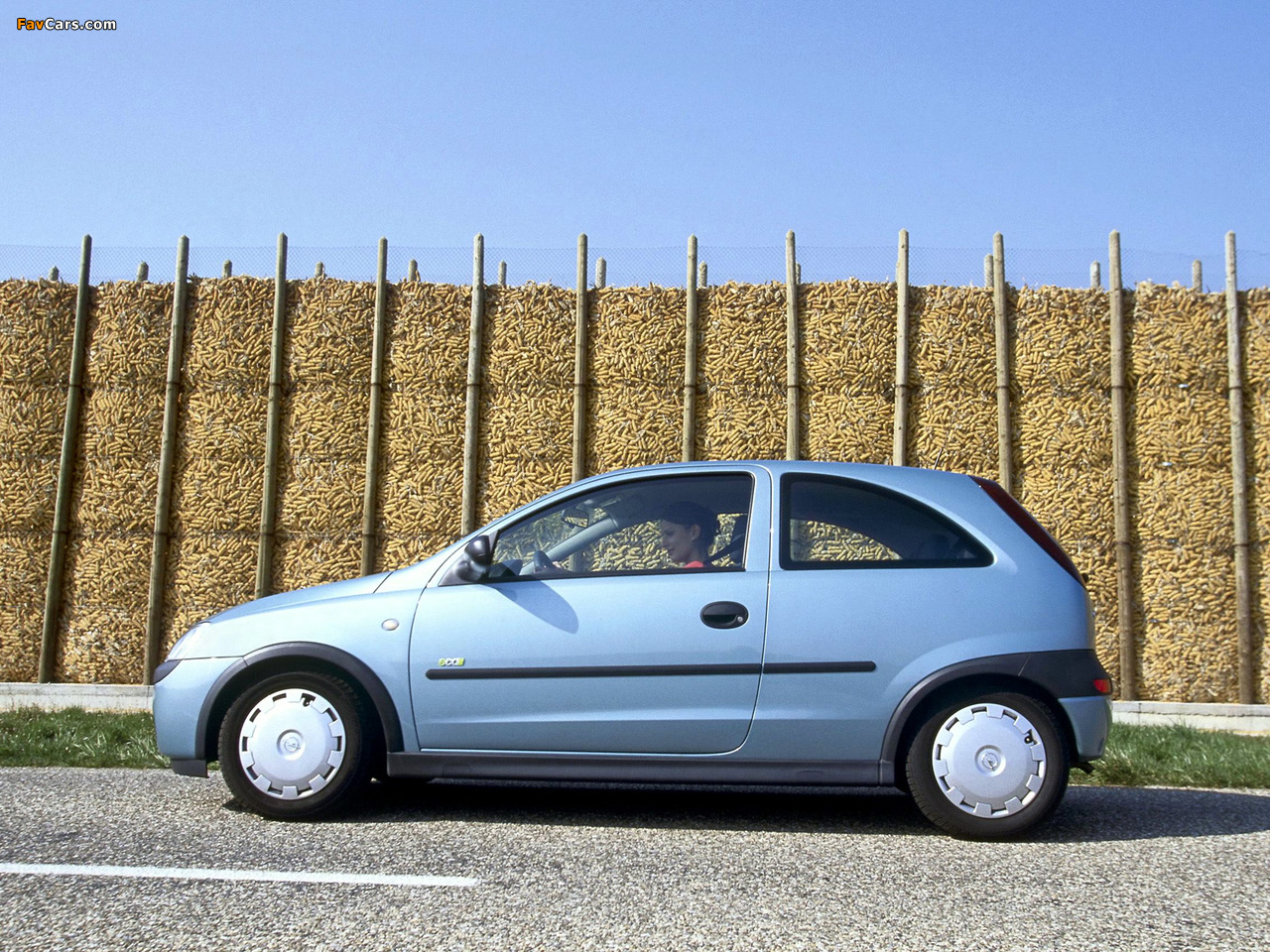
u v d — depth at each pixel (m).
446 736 5.33
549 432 11.21
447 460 11.24
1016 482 11.01
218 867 4.34
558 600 5.36
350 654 5.37
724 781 5.20
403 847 4.71
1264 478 10.80
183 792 6.00
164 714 5.48
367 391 11.35
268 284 11.45
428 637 5.36
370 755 5.41
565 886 4.10
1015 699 5.07
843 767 5.14
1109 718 5.18
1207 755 7.49
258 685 5.34
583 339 11.26
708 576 5.33
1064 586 5.26
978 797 5.01
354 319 11.39
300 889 4.04
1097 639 10.71
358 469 11.26
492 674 5.31
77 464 11.34
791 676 5.17
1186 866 4.52
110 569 11.17
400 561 11.14
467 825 5.21
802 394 11.18
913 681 5.12
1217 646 10.66
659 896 3.97
